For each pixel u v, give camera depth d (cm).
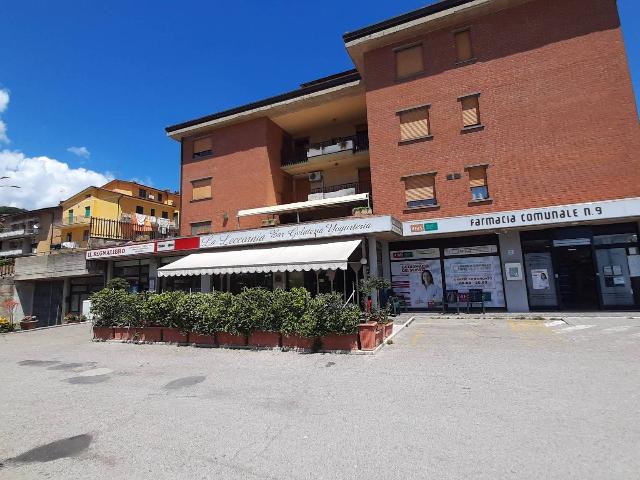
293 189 2459
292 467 380
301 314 952
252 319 995
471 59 1634
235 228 2194
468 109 1631
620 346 817
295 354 905
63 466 408
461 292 1617
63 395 679
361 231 1445
